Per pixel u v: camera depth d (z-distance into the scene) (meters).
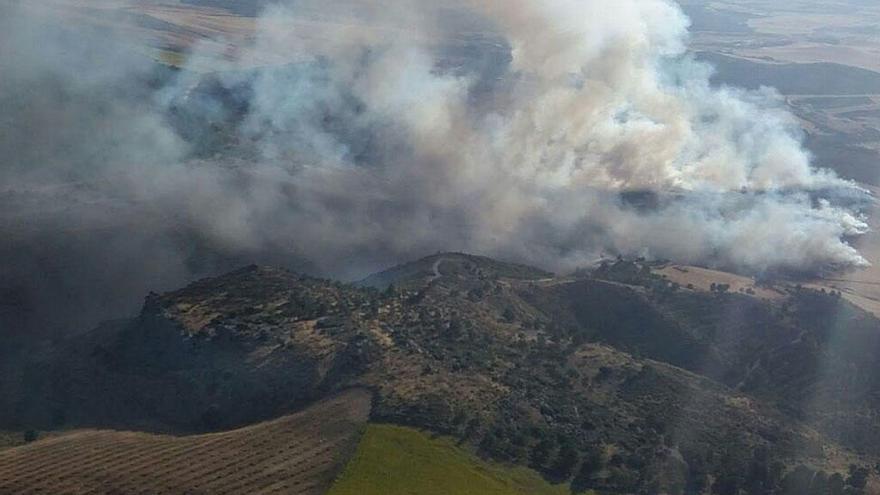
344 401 150.25
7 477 132.12
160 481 128.50
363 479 127.38
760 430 163.50
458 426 142.62
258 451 135.88
